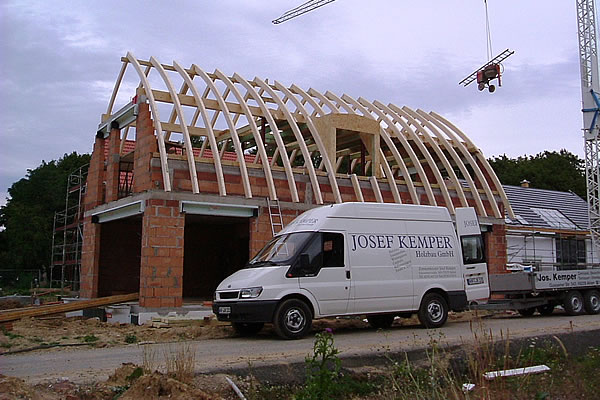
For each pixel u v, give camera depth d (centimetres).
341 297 1088
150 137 1462
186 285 2112
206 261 2162
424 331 1155
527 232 2705
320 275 1074
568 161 5184
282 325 1024
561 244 2853
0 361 859
